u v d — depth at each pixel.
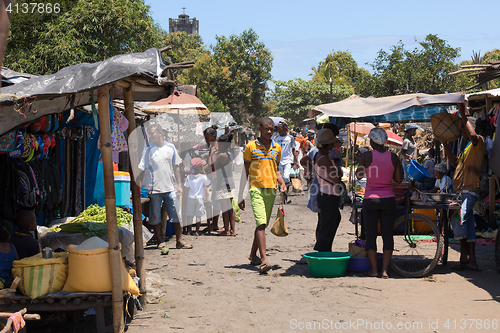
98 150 8.12
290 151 13.70
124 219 6.29
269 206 6.39
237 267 6.68
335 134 6.55
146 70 3.91
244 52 56.97
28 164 5.48
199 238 9.11
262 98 59.88
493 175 6.66
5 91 3.62
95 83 3.68
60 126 6.67
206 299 5.05
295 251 7.79
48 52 19.53
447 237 6.54
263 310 4.60
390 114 8.02
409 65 33.91
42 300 3.86
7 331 3.15
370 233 6.01
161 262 7.04
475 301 4.77
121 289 3.94
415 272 5.95
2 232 4.29
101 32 21.16
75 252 3.92
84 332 4.17
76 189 7.45
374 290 5.28
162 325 4.19
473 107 7.89
